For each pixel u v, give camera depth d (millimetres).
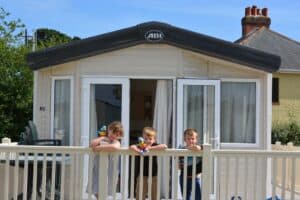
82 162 7113
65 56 9125
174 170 7043
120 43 9055
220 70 9281
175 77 9148
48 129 9508
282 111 23250
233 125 9367
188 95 9156
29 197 8891
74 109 9219
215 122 9172
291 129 21312
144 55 9156
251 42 24609
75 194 7176
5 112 15352
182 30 9078
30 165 8633
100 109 9195
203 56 9172
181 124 9086
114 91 9180
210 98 9188
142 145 6992
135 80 9664
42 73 9523
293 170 7191
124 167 7070
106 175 7043
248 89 9367
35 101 9500
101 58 9188
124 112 9125
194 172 7074
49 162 8539
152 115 9695
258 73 9289
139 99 9758
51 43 22375
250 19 25859
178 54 9164
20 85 15414
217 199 7207
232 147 9297
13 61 15586
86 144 9133
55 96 9484
